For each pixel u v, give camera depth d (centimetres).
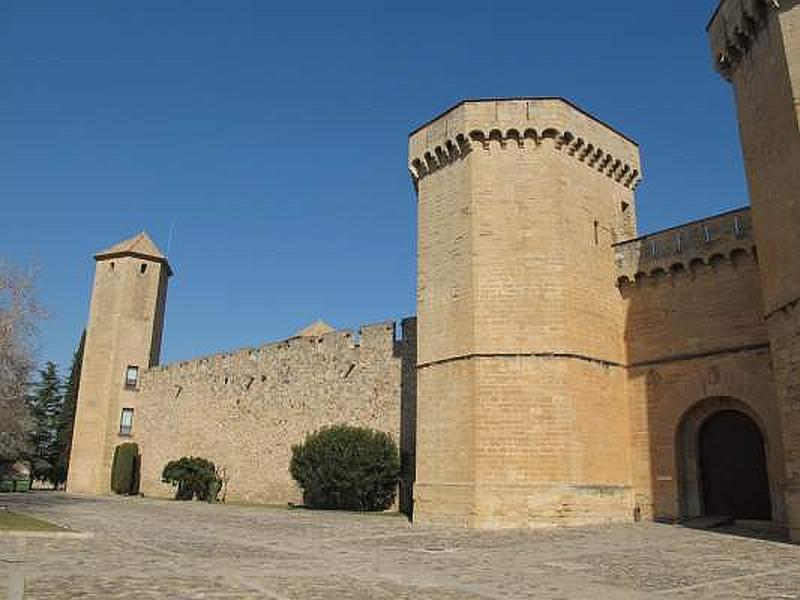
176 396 4803
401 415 3172
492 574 1155
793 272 1709
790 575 1148
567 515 2122
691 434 2322
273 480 3819
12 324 2827
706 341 2283
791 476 1689
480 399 2236
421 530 2027
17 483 5516
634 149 2789
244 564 1238
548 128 2420
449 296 2422
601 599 927
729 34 2017
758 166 1902
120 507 3180
